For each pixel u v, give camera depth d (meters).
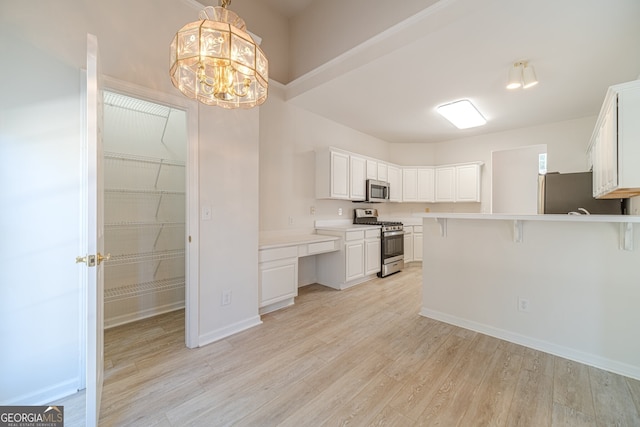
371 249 4.28
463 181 5.37
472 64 2.73
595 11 1.97
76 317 1.72
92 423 1.28
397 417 1.48
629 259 1.86
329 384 1.76
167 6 2.08
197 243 2.22
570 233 2.07
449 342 2.32
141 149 2.89
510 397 1.63
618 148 1.95
